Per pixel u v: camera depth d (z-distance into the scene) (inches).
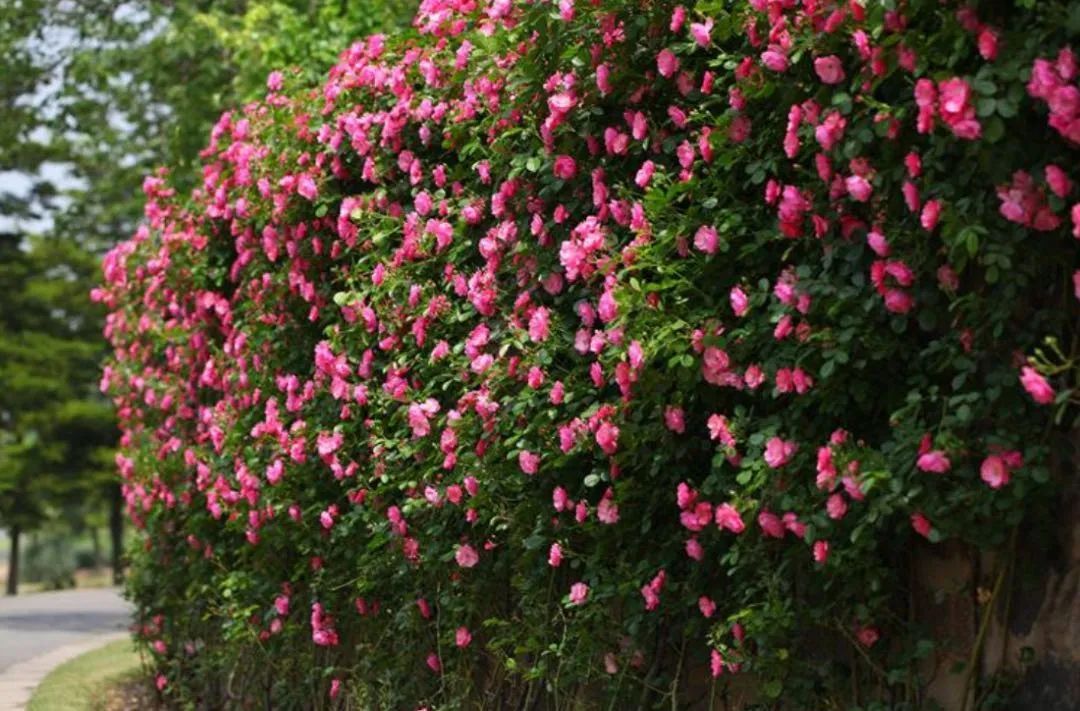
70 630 652.7
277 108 278.2
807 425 145.7
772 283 153.0
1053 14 117.2
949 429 127.0
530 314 188.2
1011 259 126.6
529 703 203.6
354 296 224.5
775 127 149.6
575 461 181.9
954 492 127.6
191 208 323.9
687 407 161.3
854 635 146.3
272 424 252.1
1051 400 117.5
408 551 215.3
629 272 162.2
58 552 2380.7
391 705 228.7
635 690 180.1
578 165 181.0
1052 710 130.5
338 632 256.2
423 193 213.5
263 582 272.8
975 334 129.8
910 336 139.8
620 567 172.4
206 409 307.1
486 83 192.4
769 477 143.6
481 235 207.2
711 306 154.4
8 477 1407.5
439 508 209.0
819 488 137.6
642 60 170.6
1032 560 133.3
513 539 191.9
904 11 125.6
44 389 1396.4
